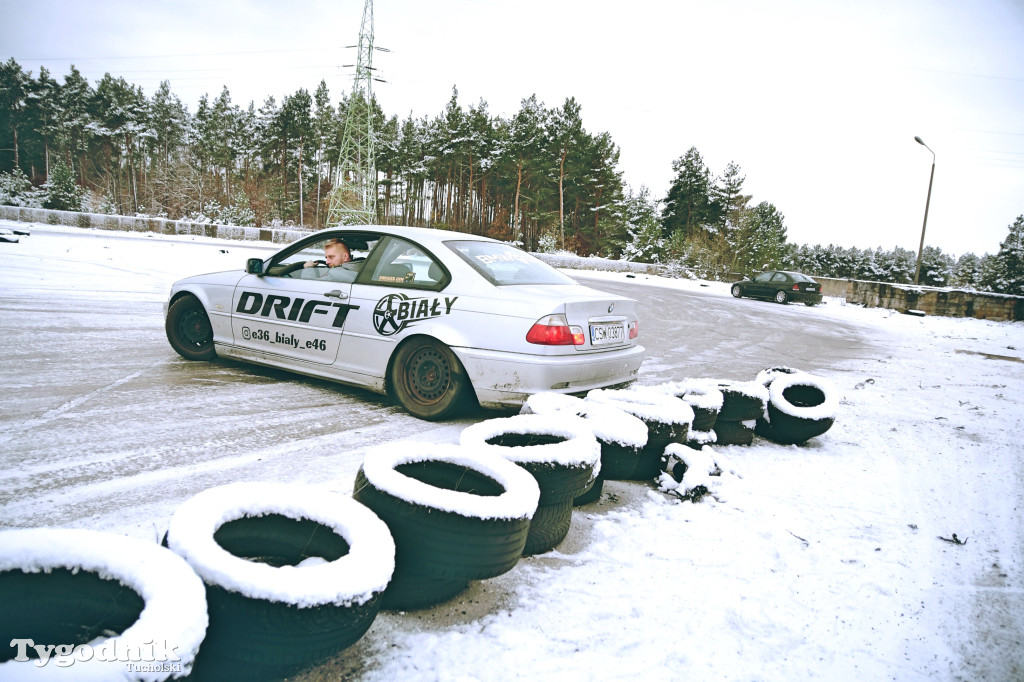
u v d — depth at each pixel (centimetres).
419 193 7956
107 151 7381
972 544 292
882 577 253
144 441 349
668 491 334
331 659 175
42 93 7150
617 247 6412
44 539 136
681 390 426
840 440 477
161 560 139
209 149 7662
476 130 6544
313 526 183
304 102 7400
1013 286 5144
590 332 417
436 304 427
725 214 6581
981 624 223
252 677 153
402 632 190
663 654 190
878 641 208
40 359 534
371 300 454
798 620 216
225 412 418
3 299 880
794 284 2500
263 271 523
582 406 335
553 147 5997
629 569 244
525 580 229
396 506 192
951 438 502
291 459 335
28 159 7212
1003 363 1102
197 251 2414
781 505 326
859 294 2716
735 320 1609
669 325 1351
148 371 520
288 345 496
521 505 202
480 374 404
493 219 7112
